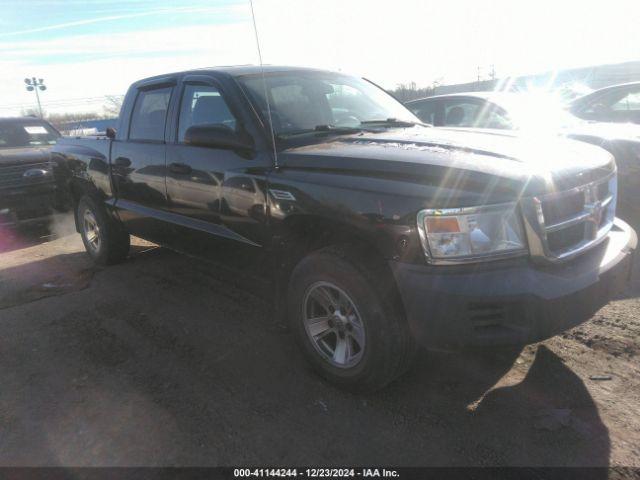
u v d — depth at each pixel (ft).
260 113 11.03
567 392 9.27
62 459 8.19
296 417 8.99
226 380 10.31
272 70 12.78
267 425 8.80
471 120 21.95
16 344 12.31
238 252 11.53
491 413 8.81
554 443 7.98
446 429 8.46
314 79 13.20
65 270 18.04
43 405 9.71
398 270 8.14
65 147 19.17
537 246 7.96
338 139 10.93
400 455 7.92
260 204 10.38
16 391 10.25
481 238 7.88
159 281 16.28
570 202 8.62
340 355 9.62
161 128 13.87
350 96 13.52
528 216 7.91
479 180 7.97
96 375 10.73
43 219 23.88
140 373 10.73
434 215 7.87
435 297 7.82
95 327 13.05
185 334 12.43
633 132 18.62
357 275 8.66
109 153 16.07
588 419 8.50
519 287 7.69
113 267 18.03
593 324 11.70
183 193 12.69
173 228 13.51
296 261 10.49
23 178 22.77
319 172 9.46
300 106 12.01
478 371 10.14
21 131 27.48
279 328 12.55
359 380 9.21
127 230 16.56
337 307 9.47
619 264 9.00
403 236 8.05
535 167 8.36
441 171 8.25
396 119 13.21
